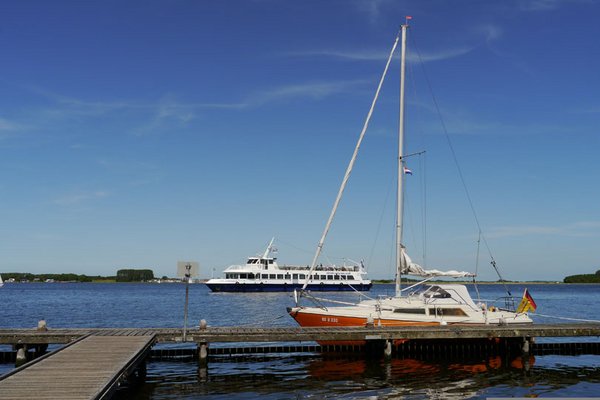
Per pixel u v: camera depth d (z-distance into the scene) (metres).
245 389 21.31
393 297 31.50
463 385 22.27
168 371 24.92
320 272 120.38
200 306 78.88
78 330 26.45
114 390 16.00
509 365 26.72
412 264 31.28
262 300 94.44
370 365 26.44
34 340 24.56
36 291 160.00
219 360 27.62
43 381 15.56
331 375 24.09
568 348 31.48
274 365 26.41
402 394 20.66
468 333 27.33
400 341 28.41
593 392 21.30
